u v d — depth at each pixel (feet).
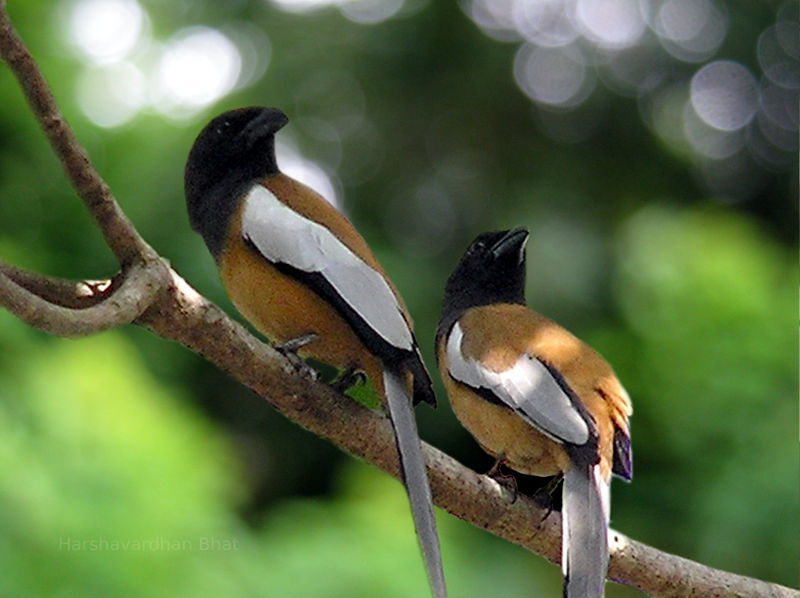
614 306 52.90
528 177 61.57
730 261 42.57
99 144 49.85
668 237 47.11
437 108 61.72
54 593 28.12
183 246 49.62
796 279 45.01
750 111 65.87
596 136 63.00
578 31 64.18
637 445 42.57
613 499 41.88
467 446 51.85
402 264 54.49
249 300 24.61
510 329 26.78
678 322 42.73
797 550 38.60
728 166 64.18
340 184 60.64
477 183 61.16
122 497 30.60
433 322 52.80
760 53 64.44
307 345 24.29
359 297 23.53
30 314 17.69
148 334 48.37
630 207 61.72
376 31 61.26
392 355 22.89
